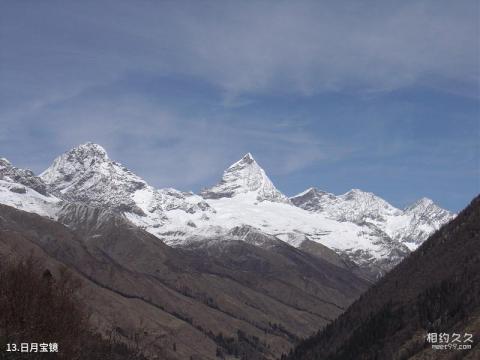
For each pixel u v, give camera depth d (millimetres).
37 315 146875
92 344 167750
